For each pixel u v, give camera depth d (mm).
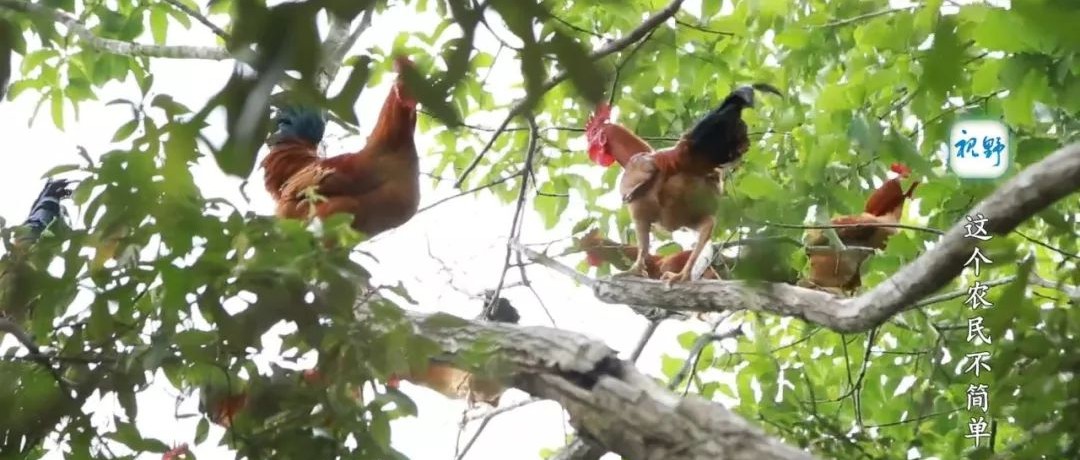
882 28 6223
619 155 5859
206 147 1567
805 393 7508
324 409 3771
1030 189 3887
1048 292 5805
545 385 4074
